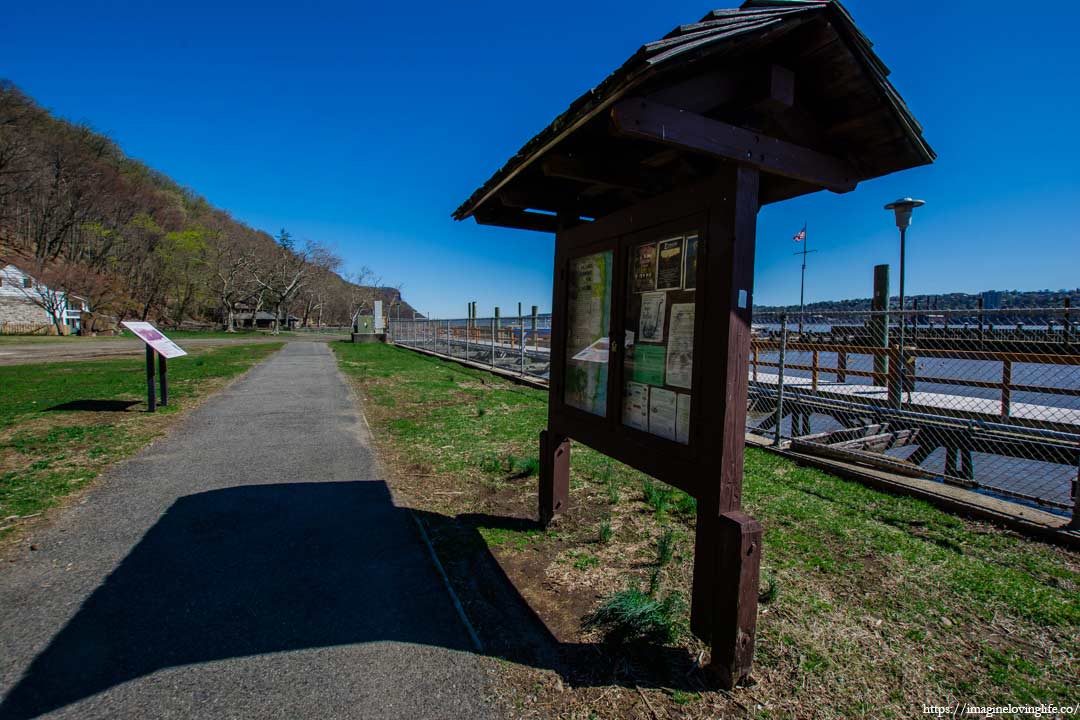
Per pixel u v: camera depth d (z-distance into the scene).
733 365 2.17
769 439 7.03
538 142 2.47
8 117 51.12
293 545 3.53
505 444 6.41
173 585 2.97
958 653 2.47
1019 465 8.92
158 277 61.09
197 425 7.14
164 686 2.15
